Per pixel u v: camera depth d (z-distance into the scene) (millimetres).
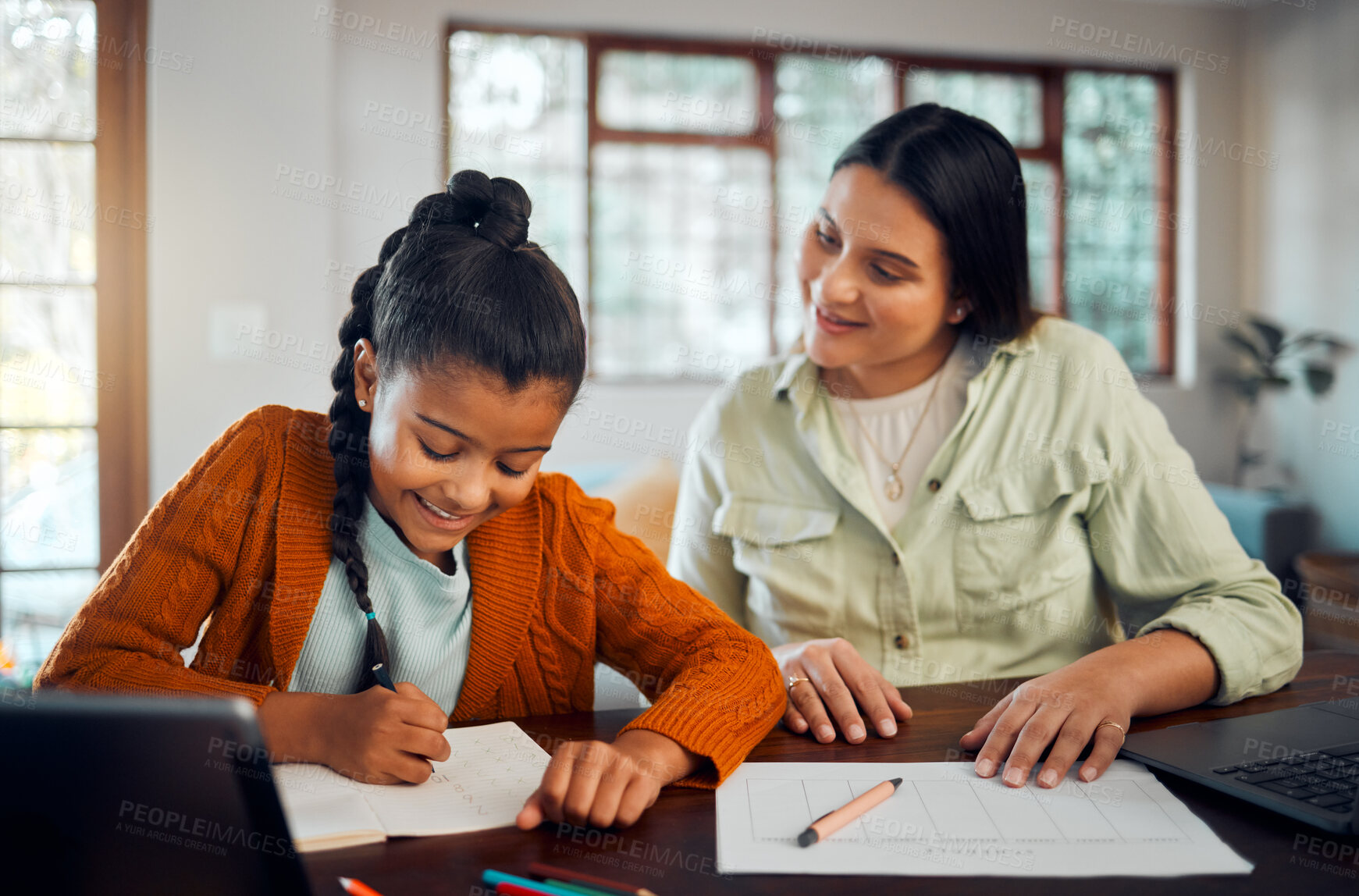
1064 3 4477
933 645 1270
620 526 2332
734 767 768
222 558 860
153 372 2924
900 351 1206
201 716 438
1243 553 1165
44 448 2924
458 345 722
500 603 928
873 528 1269
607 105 4199
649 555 1018
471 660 927
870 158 1155
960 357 1301
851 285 1161
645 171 4246
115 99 2891
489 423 734
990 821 684
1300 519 3352
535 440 763
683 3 4121
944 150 1133
